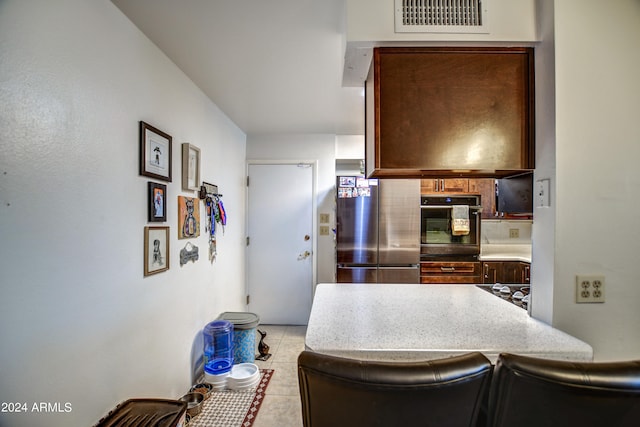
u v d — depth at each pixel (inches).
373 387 27.4
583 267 47.2
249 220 146.6
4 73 37.6
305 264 146.3
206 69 83.0
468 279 134.0
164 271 74.4
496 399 29.9
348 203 130.0
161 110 73.7
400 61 52.2
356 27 50.2
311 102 106.5
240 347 102.9
